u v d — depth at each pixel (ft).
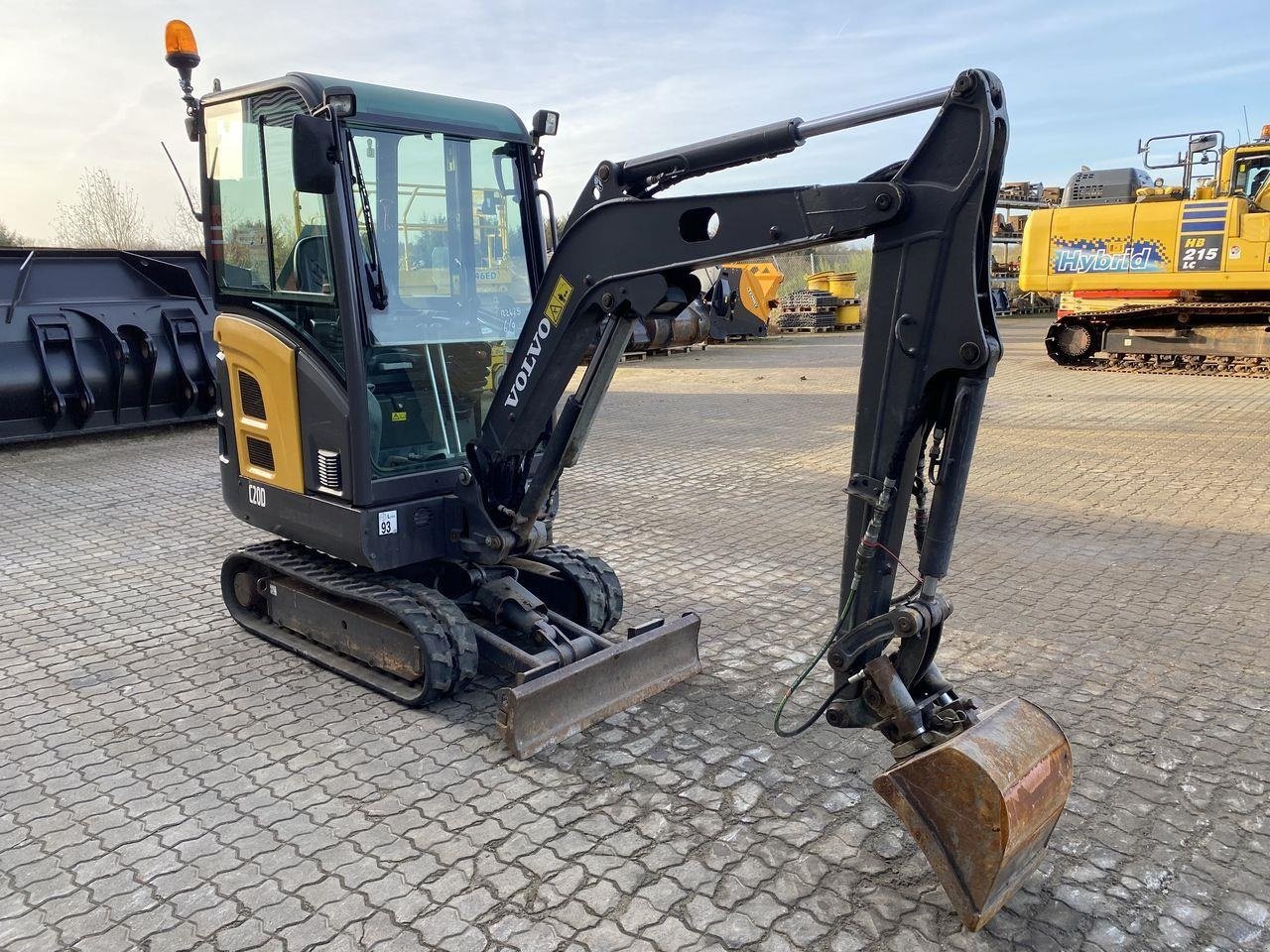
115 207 100.48
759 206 11.07
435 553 15.52
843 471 32.12
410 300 15.11
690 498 28.86
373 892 10.70
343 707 15.21
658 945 9.82
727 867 11.10
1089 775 12.95
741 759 13.50
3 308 33.35
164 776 13.19
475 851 11.41
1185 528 24.21
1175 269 52.34
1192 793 12.51
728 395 51.72
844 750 13.71
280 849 11.51
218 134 16.30
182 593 20.70
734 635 18.06
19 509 27.86
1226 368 52.90
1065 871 11.03
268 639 17.57
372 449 14.78
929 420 10.68
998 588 20.20
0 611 19.69
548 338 13.70
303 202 14.73
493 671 16.47
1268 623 17.97
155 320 36.60
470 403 16.17
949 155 9.73
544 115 16.33
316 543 15.72
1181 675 15.89
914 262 10.03
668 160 12.08
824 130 10.81
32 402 33.58
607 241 12.72
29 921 10.31
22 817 12.28
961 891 9.52
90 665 16.93
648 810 12.25
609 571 17.42
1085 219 54.95
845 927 10.09
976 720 10.44
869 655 11.02
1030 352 71.20
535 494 14.44
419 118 14.70
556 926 10.11
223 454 17.85
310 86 13.97
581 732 14.30
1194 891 10.68
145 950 9.85
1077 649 17.02
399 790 12.76
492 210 16.07
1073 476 29.99
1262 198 50.01
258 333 15.88
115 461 34.06
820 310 94.43
